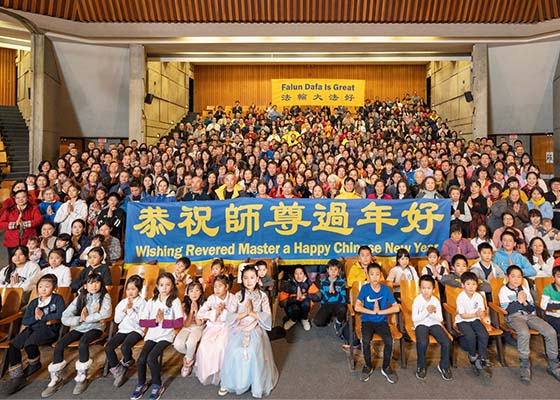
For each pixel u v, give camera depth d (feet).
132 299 11.60
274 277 14.83
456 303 12.03
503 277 13.56
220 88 58.90
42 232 15.71
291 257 15.12
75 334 11.05
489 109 36.52
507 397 9.98
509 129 35.94
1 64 47.65
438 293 12.60
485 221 16.92
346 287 13.96
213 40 34.99
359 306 11.82
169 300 11.23
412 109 50.65
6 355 11.30
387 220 15.29
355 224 15.28
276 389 10.39
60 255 13.69
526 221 16.51
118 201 16.71
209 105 58.90
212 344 10.92
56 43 34.01
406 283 12.94
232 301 11.26
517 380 10.80
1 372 11.10
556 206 17.40
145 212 14.97
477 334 11.32
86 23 32.53
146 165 23.68
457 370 11.37
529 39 33.63
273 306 14.55
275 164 20.59
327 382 10.73
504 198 16.90
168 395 10.19
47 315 11.50
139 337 11.22
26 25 30.55
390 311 11.64
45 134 32.86
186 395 10.21
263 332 10.91
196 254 14.94
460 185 19.65
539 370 11.34
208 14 31.68
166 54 37.99
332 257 15.17
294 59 38.42
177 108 50.16
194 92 58.75
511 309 11.99
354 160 25.07
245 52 37.68
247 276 11.30
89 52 35.24
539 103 34.53
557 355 11.09
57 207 17.93
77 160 24.57
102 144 31.58
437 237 15.30
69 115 35.68
